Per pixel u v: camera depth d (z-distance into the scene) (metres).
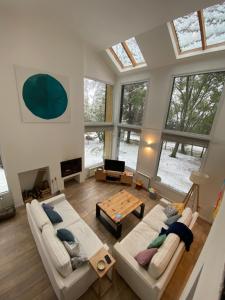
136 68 4.96
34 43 3.46
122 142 6.28
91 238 2.76
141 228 3.02
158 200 4.74
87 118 5.45
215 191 3.75
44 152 4.25
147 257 2.16
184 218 2.83
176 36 3.71
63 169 4.83
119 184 5.56
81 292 2.21
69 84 4.27
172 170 4.75
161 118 4.63
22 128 3.71
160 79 4.50
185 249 2.47
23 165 3.94
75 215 3.27
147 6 2.80
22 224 3.52
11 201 3.78
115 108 6.11
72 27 3.70
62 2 2.88
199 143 3.91
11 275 2.51
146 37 3.90
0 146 3.50
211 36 3.36
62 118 4.37
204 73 3.70
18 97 3.49
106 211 3.46
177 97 4.29
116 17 3.21
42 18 3.37
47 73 3.79
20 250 2.92
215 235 1.08
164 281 1.95
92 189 5.15
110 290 2.37
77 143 4.96
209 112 3.74
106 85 5.78
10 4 2.91
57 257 2.00
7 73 3.25
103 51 4.95
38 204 2.98
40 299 2.24
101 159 6.49
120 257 2.38
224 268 0.59
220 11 2.95
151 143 5.01
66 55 4.02
